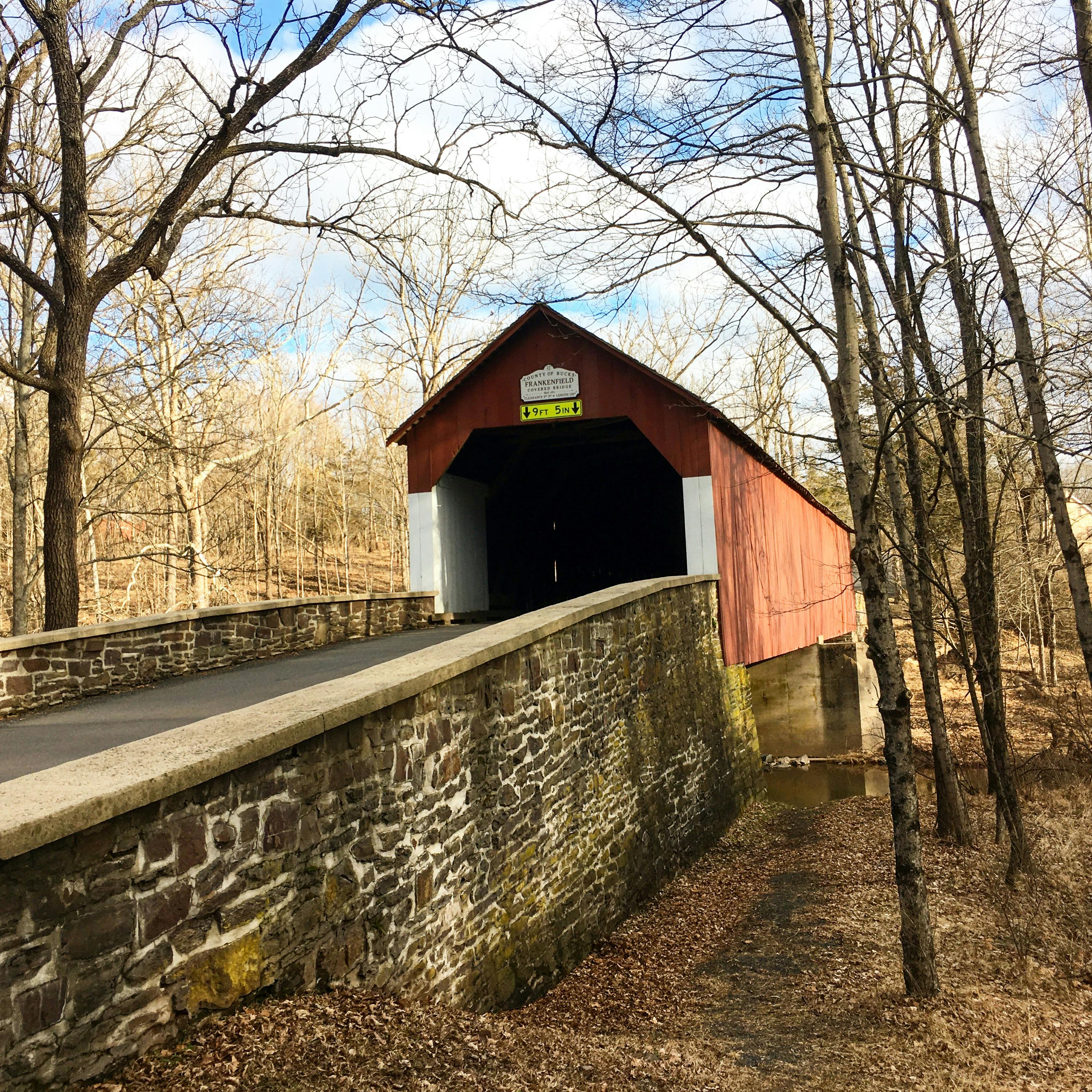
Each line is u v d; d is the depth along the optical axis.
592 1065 4.42
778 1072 4.91
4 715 7.68
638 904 8.61
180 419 19.25
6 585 23.25
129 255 10.88
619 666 9.03
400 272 13.18
